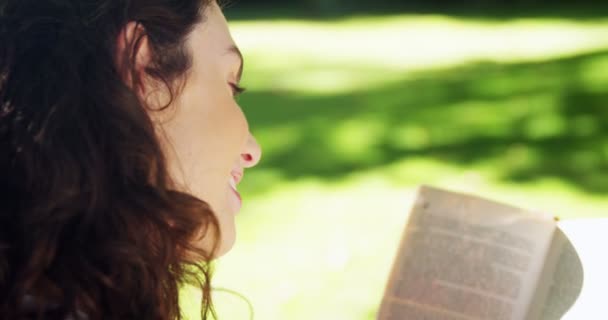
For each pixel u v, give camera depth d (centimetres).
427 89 768
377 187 515
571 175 512
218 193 118
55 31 108
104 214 104
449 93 741
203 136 115
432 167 544
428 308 153
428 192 160
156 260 107
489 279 152
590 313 142
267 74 890
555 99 672
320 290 390
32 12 108
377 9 1441
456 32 1164
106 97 106
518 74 799
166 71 112
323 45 1089
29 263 101
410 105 704
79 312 103
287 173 545
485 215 156
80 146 104
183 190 114
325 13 1416
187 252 113
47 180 103
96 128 105
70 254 103
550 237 151
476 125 624
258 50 1066
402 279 156
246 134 120
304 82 835
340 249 432
